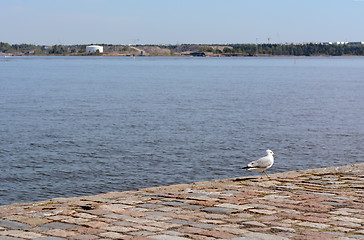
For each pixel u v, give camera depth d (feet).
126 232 24.71
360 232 24.76
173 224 26.16
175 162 82.89
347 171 42.98
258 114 144.97
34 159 84.12
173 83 304.30
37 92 224.74
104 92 226.79
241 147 95.71
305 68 632.38
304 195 33.55
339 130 116.06
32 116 138.00
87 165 80.28
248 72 494.18
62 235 24.25
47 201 32.01
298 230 25.12
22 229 25.43
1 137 104.01
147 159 84.84
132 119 132.87
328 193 34.30
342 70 558.56
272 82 319.06
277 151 92.32
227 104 173.06
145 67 649.20
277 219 27.27
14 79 341.82
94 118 134.62
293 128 118.83
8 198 62.49
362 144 99.25
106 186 68.54
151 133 110.52
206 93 223.30
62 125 121.70
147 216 27.84
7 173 74.69
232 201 31.55
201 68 616.80
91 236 24.03
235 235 24.17
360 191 34.91
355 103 178.40
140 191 35.42
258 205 30.50
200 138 104.73
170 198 32.68
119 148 93.86
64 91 232.12
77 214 28.37
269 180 39.63
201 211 29.12
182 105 169.07
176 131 113.70
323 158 86.89
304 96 208.33
